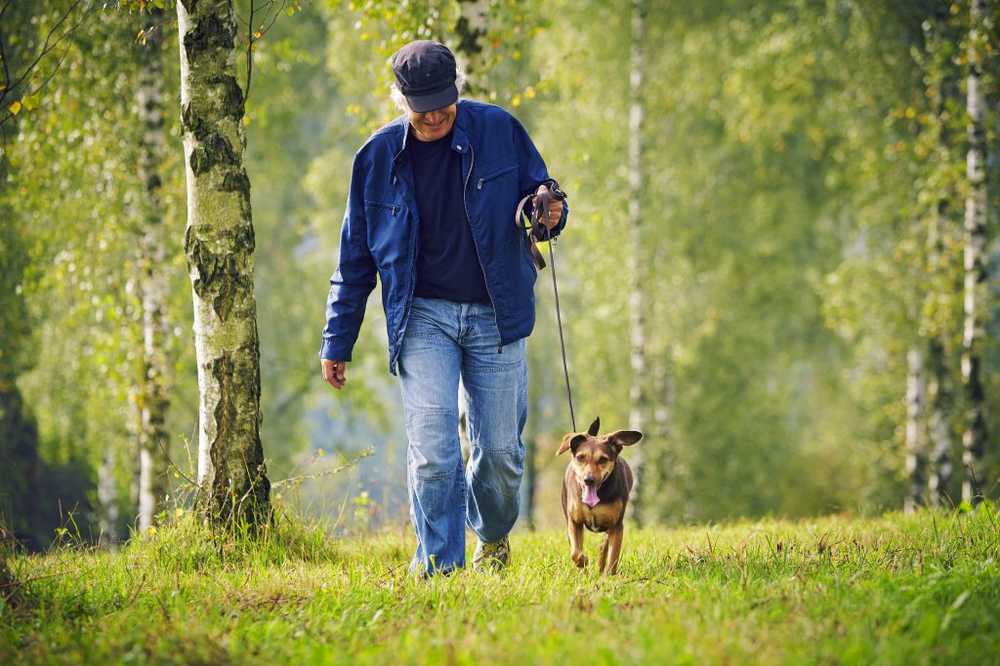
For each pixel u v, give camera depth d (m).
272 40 19.30
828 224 23.94
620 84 20.28
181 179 13.15
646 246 21.11
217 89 6.79
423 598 4.82
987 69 14.55
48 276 13.18
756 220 22.28
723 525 10.25
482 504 6.09
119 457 16.20
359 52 17.33
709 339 22.98
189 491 6.98
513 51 11.37
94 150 12.59
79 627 4.43
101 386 14.84
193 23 6.76
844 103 17.94
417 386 5.62
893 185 18.03
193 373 16.88
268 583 5.33
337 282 5.88
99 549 6.97
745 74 18.89
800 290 24.02
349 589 5.10
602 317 21.27
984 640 3.80
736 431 23.08
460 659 3.61
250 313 6.85
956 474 19.95
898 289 18.91
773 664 3.45
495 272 5.61
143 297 12.98
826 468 29.23
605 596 4.71
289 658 3.90
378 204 5.62
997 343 16.58
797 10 18.58
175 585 5.27
